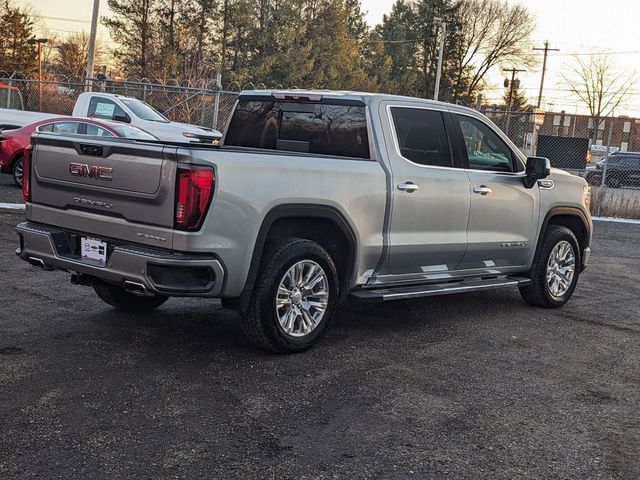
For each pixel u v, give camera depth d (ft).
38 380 14.94
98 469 11.34
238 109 22.00
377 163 18.95
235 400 14.56
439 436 13.42
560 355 19.27
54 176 17.21
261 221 16.15
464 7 244.22
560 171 25.45
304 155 17.52
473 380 16.74
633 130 242.99
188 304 22.20
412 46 257.55
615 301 26.99
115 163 15.88
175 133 52.95
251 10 175.01
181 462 11.74
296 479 11.39
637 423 14.61
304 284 17.57
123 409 13.73
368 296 18.72
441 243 20.56
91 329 18.81
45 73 216.54
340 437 13.09
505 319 22.99
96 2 82.33
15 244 29.99
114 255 15.70
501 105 245.24
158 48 170.19
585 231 26.11
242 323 17.06
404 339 19.92
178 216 15.05
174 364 16.48
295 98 20.48
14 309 20.36
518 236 23.13
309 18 193.88
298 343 17.56
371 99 19.36
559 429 14.08
